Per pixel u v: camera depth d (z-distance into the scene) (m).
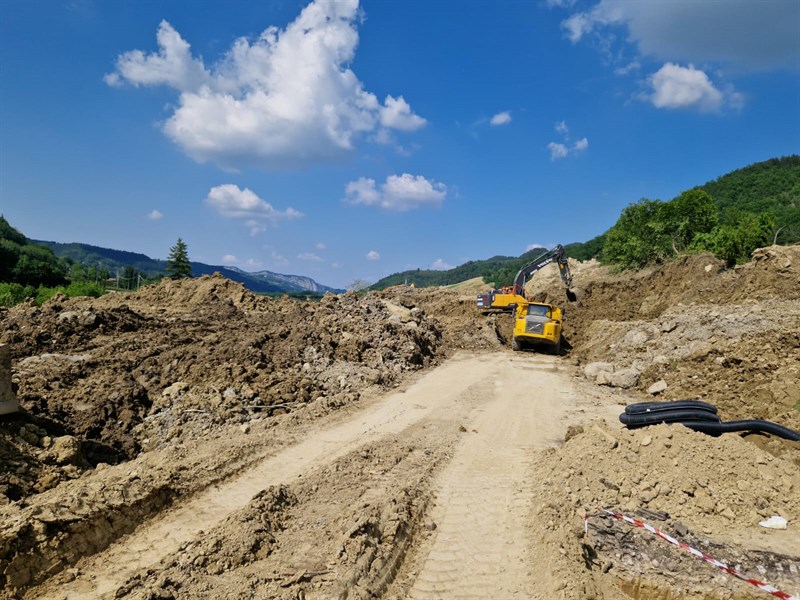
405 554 7.01
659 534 7.16
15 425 9.45
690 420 9.45
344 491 8.71
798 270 19.31
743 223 28.81
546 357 25.47
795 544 6.86
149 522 7.68
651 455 8.54
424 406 15.09
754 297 19.75
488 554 7.02
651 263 34.97
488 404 15.55
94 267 85.56
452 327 30.42
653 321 21.28
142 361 14.52
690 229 36.31
